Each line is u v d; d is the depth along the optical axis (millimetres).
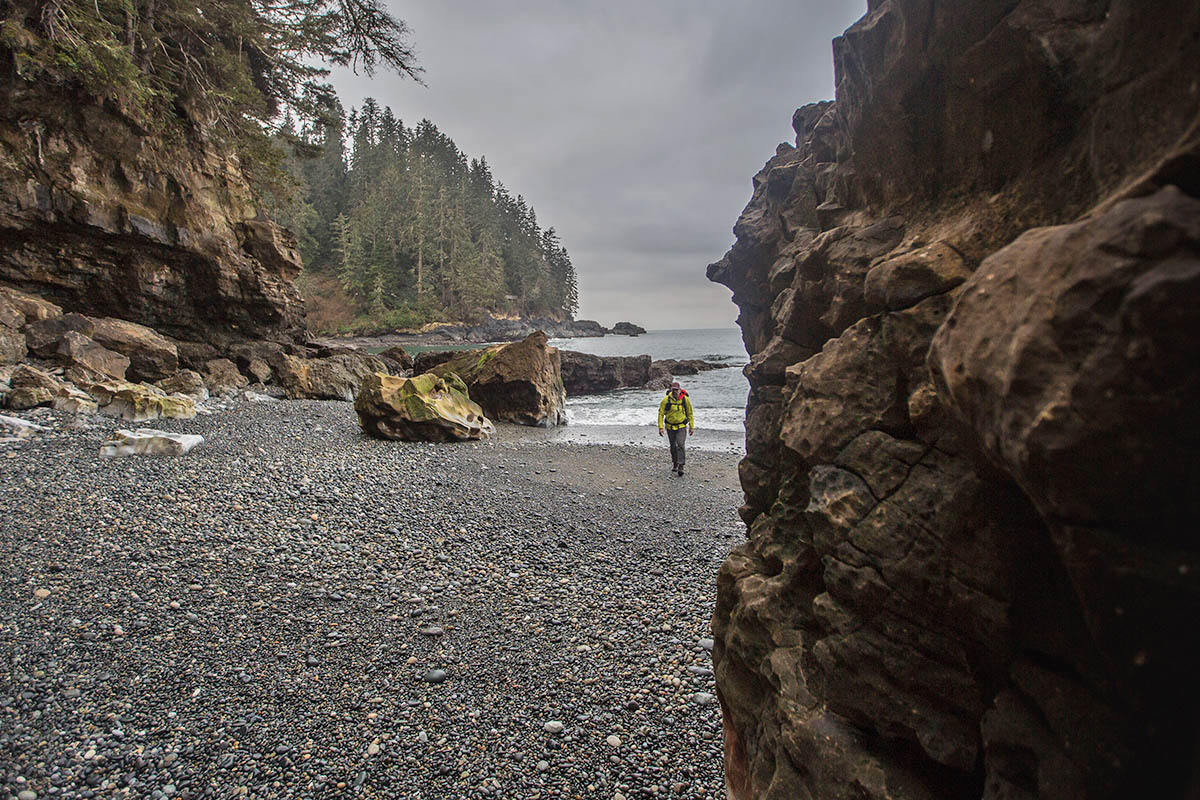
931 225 2160
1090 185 1501
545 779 3373
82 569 5578
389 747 3623
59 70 14422
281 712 3930
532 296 108250
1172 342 891
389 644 4852
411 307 80875
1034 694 1453
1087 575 1104
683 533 8211
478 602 5711
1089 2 1600
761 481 3576
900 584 1833
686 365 40406
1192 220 920
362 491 9055
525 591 6012
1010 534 1543
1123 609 1060
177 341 19344
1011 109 1823
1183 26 1184
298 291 23750
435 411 14758
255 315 21297
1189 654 992
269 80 23766
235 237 20719
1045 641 1450
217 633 4828
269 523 7270
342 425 15320
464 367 22953
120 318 17516
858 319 2436
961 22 2006
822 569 2508
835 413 2225
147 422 12211
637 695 4180
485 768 3457
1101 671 1275
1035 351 1093
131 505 7254
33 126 14539
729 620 3119
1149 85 1280
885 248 2367
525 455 13633
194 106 18719
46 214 14898
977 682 1681
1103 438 985
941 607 1729
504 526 8070
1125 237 982
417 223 82812
